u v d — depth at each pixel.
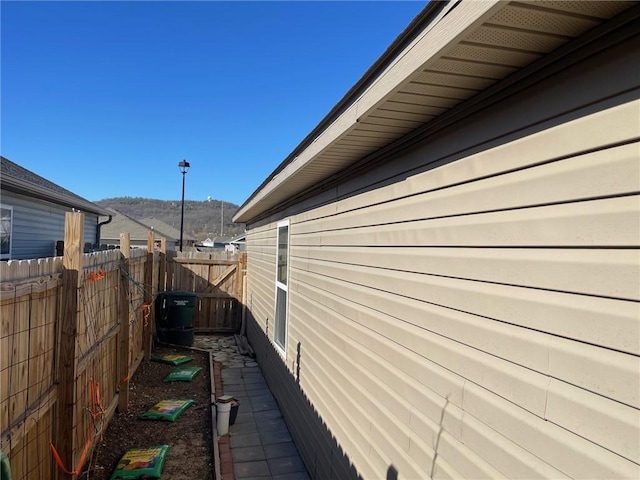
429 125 2.10
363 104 2.02
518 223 1.50
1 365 1.95
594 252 1.20
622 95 1.15
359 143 2.57
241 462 4.09
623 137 1.14
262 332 7.23
